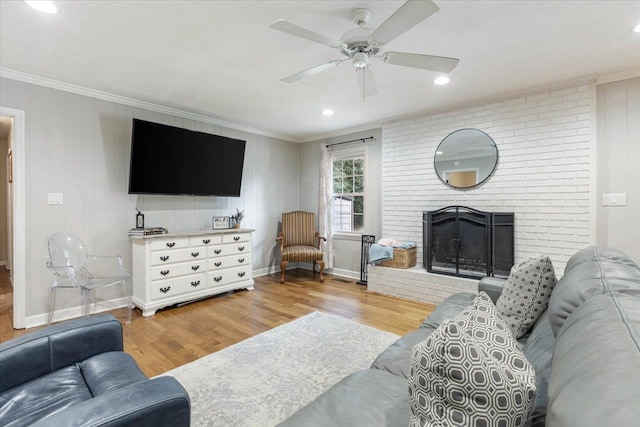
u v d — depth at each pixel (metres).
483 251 3.53
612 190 2.97
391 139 4.39
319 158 5.46
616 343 0.61
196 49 2.45
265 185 5.23
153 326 2.99
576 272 1.28
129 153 3.62
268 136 5.27
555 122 3.19
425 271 3.83
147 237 3.26
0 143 5.57
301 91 3.35
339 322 3.07
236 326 2.99
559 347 0.78
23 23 2.08
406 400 1.13
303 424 1.00
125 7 1.92
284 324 3.03
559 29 2.16
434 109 3.94
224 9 1.95
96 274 3.37
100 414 0.86
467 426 0.69
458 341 0.72
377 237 4.71
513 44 2.37
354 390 1.20
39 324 3.03
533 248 3.32
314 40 1.86
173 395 0.97
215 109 3.98
